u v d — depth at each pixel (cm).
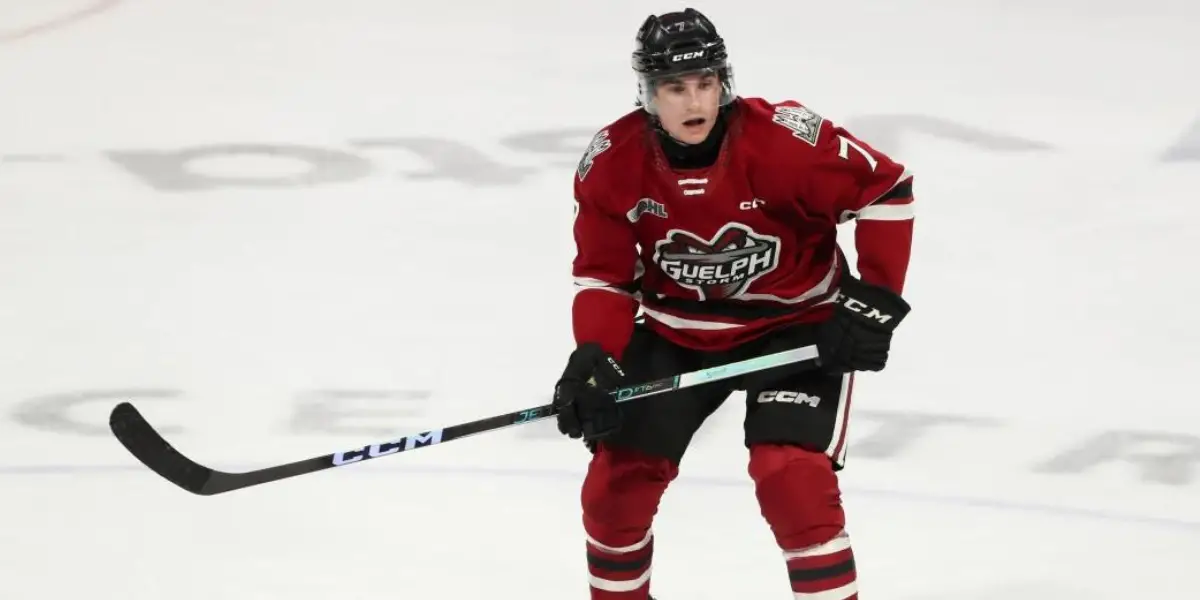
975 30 3219
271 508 1530
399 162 2584
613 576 1215
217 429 1706
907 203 1126
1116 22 3284
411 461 1639
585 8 3350
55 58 3069
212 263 2205
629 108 2819
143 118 2780
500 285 2141
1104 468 1606
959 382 1825
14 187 2473
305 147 2655
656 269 1198
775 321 1187
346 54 3092
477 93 2891
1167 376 1836
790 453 1119
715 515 1520
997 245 2259
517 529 1486
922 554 1430
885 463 1619
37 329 1986
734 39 3139
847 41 3139
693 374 1134
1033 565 1405
